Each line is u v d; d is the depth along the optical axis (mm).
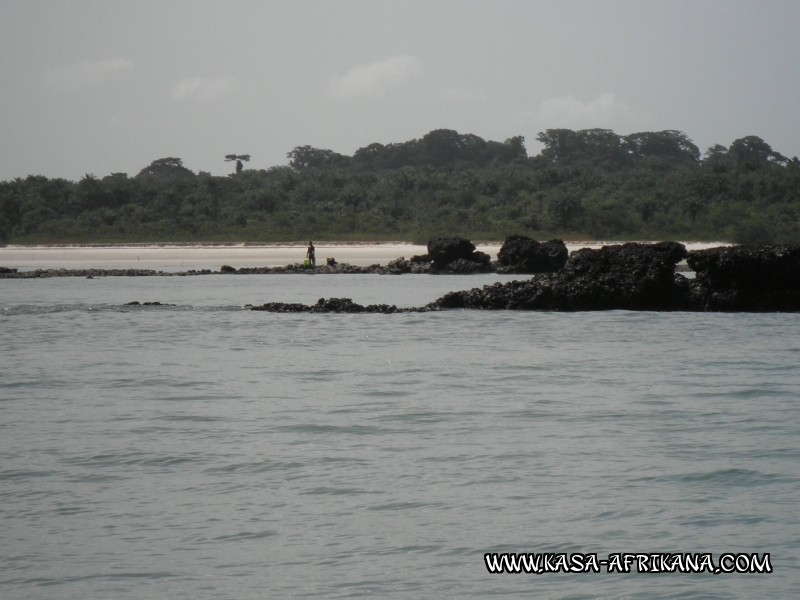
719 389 49375
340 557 25953
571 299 87312
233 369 57188
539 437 38594
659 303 87188
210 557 26016
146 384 51812
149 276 152000
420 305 101312
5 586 24266
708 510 29359
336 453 36125
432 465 34375
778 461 34688
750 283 86000
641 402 45906
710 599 23438
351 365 58438
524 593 23781
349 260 197000
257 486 31969
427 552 26281
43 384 51906
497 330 75188
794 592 23812
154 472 33656
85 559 25906
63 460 35188
